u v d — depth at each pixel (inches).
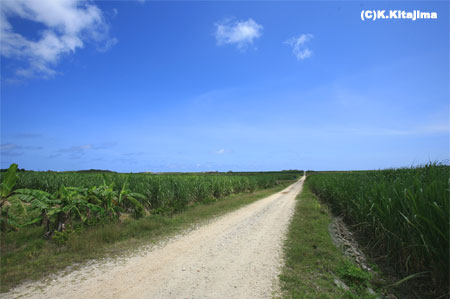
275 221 452.4
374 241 310.3
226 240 329.7
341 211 516.7
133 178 669.3
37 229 347.9
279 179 2241.6
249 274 216.4
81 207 382.9
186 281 202.7
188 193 672.4
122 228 376.5
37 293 183.3
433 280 193.6
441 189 193.6
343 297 177.3
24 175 733.3
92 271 225.6
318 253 267.1
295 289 187.0
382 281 210.2
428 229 191.3
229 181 1012.5
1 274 215.8
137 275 215.8
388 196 268.5
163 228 394.9
